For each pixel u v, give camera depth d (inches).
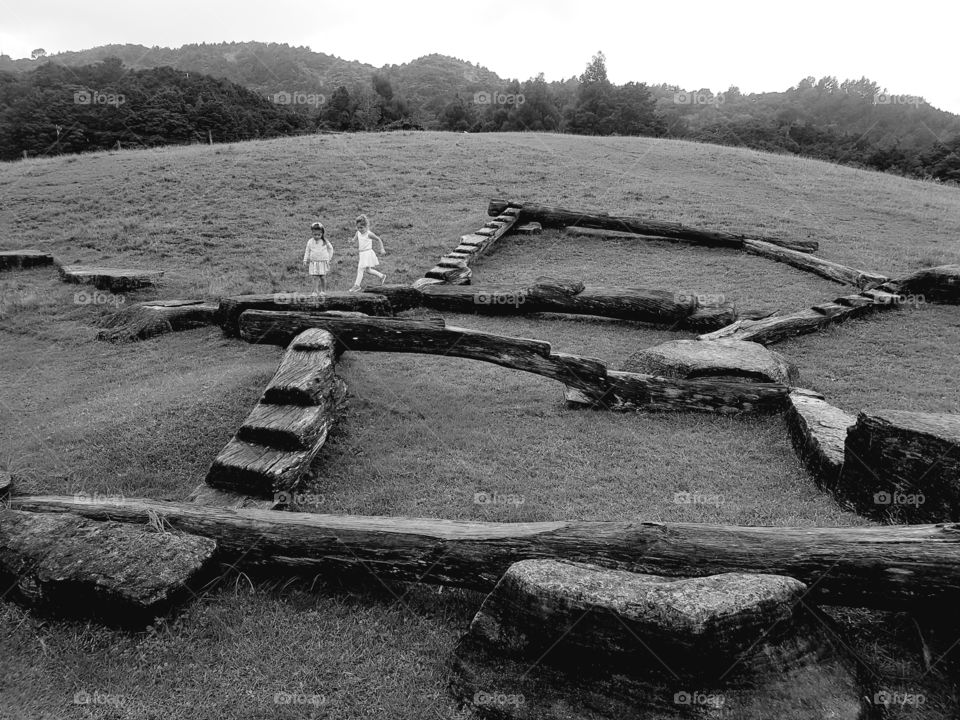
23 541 196.2
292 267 661.3
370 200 904.3
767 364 348.2
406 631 179.3
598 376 336.8
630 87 2506.2
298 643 173.9
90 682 162.1
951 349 426.3
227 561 198.7
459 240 738.2
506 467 279.6
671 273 631.8
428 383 378.6
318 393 295.3
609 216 747.4
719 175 1051.9
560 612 151.0
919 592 156.6
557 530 179.6
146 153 1192.8
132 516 210.5
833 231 760.3
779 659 146.5
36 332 513.3
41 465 283.9
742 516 236.7
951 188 1110.4
